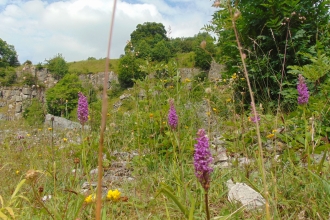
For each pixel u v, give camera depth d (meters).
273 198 2.18
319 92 4.38
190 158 3.62
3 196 2.80
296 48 5.63
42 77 62.53
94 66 68.44
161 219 2.34
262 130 3.82
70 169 3.47
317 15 5.90
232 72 6.45
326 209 2.09
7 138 5.99
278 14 5.78
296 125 4.00
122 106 6.22
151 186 2.96
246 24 6.00
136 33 54.59
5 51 71.44
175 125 2.88
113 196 2.22
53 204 2.48
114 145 4.70
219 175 3.00
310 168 2.48
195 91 5.74
